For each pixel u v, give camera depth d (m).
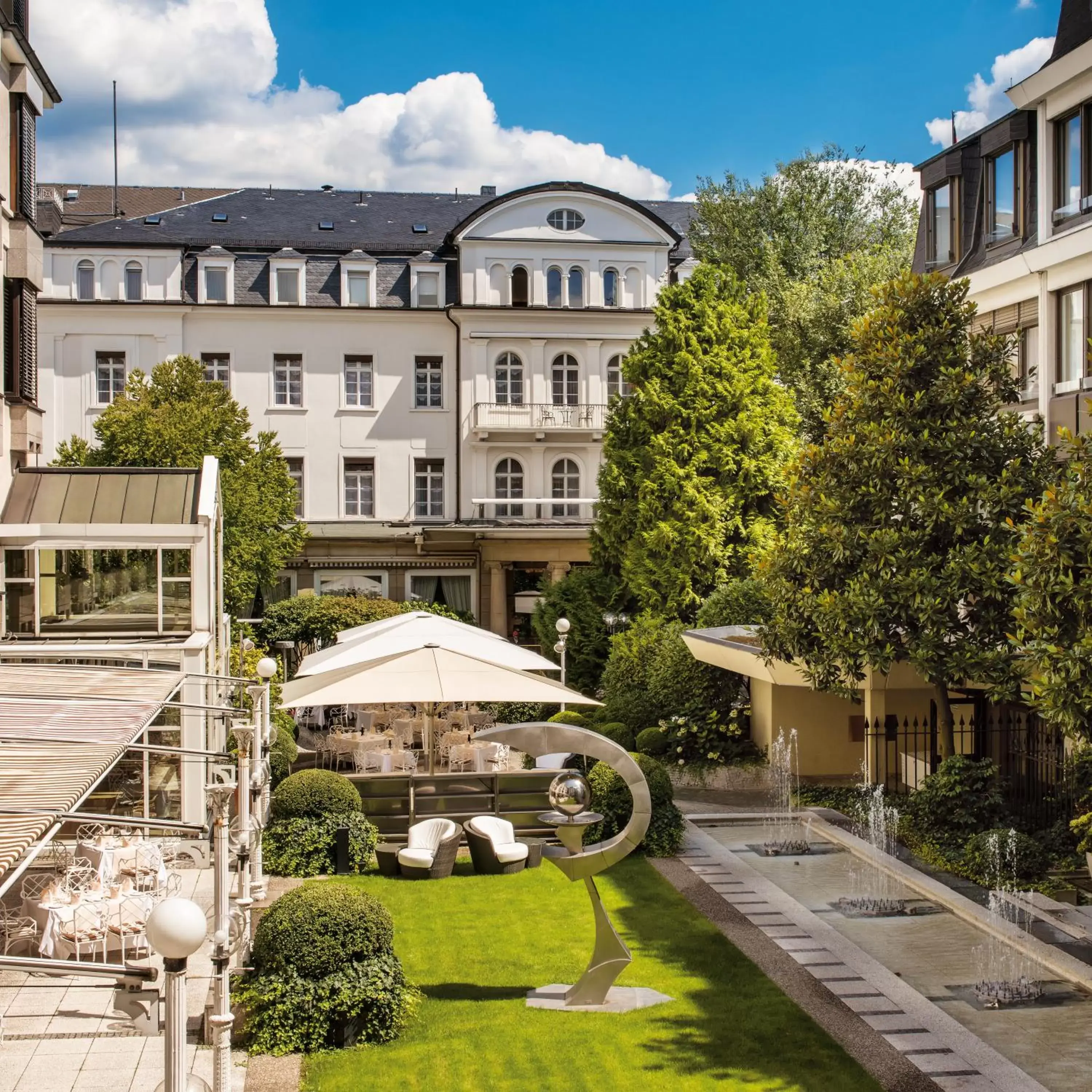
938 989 11.91
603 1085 9.66
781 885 15.86
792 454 29.25
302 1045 10.29
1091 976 11.85
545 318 42.81
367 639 21.94
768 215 45.12
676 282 42.31
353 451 42.81
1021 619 13.55
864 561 17.88
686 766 22.31
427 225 45.31
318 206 45.62
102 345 41.19
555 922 14.08
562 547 41.38
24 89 21.67
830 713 22.08
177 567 18.20
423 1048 10.41
